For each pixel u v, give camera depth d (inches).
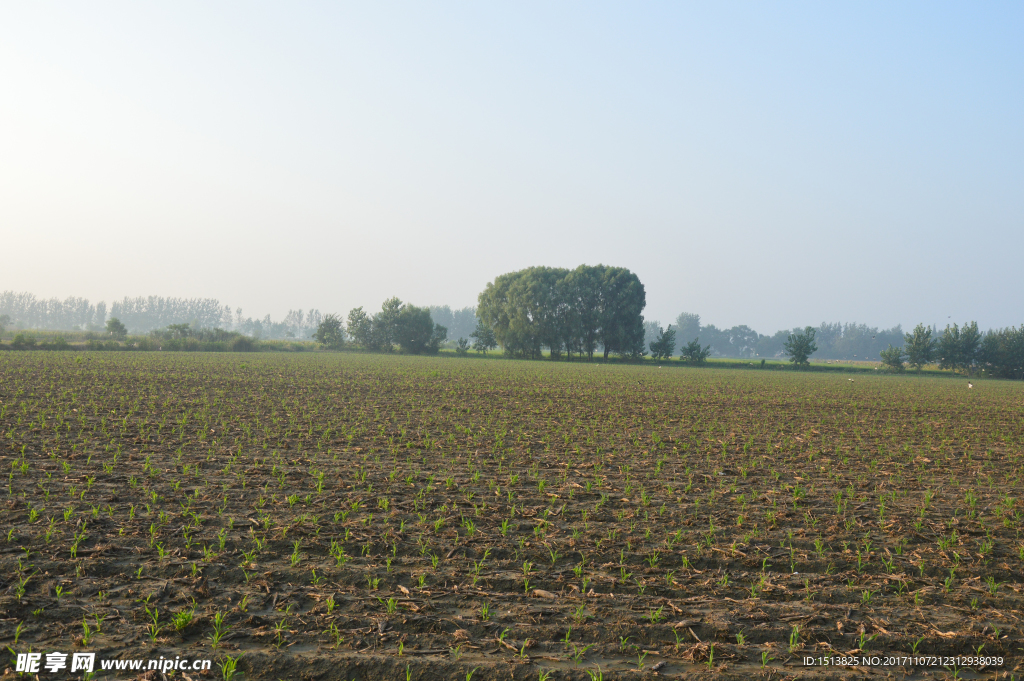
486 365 3095.5
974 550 381.4
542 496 492.7
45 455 579.5
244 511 424.5
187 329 4451.3
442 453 664.4
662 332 4859.7
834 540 394.6
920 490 548.1
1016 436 920.3
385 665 239.1
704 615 288.0
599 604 297.4
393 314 4963.1
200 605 280.5
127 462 565.6
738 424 995.3
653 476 579.2
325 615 275.9
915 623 284.5
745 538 393.1
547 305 4717.0
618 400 1358.3
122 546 346.0
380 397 1266.0
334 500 460.1
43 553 329.7
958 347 4227.4
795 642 265.9
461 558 350.3
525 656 249.1
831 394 1743.4
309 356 3602.4
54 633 251.9
